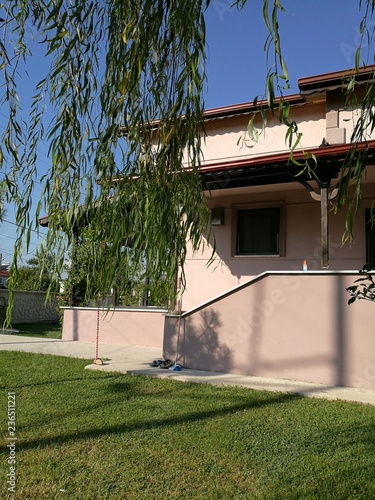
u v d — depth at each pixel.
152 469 3.52
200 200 2.98
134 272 2.58
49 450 3.88
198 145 2.88
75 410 5.04
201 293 9.70
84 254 2.62
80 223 2.64
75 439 4.13
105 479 3.34
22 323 18.58
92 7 2.93
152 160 2.74
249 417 4.80
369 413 4.97
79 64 2.84
